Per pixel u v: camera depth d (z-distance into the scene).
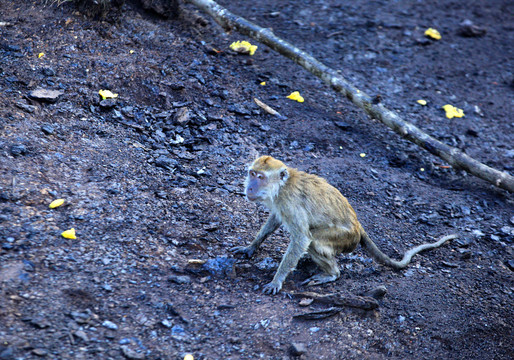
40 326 6.56
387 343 8.12
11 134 9.94
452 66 18.41
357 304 8.40
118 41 13.97
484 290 9.80
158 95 12.81
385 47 18.64
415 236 11.09
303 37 18.19
